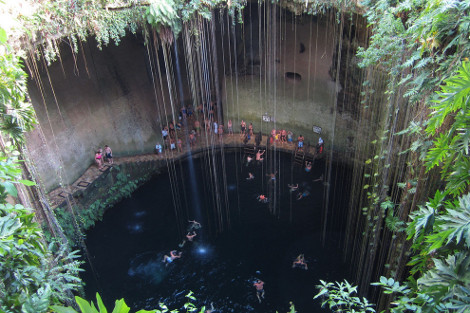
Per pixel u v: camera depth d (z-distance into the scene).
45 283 3.66
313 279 10.62
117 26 8.94
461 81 2.61
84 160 13.43
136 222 13.12
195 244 12.10
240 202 13.71
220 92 16.83
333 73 13.59
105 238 12.47
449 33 4.10
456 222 2.59
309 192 13.88
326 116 14.84
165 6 8.77
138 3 8.85
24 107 6.20
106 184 13.58
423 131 5.30
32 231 3.91
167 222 13.05
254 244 11.95
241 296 10.40
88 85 13.24
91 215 12.77
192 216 13.23
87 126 13.44
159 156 15.33
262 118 16.62
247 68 15.62
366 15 8.16
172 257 11.62
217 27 14.48
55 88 12.08
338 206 13.07
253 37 14.52
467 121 2.82
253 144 16.36
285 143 16.19
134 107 15.13
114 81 14.20
